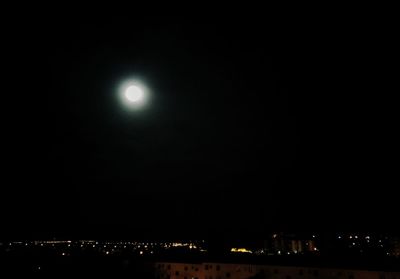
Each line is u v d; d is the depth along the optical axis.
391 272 33.78
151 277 47.25
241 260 44.06
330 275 36.31
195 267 45.41
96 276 44.78
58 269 46.25
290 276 38.50
